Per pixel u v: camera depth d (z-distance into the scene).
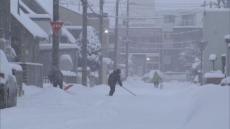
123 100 44.16
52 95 40.47
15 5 65.81
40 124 23.55
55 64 51.25
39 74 60.53
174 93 59.75
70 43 95.31
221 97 20.70
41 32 68.12
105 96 51.22
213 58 92.38
